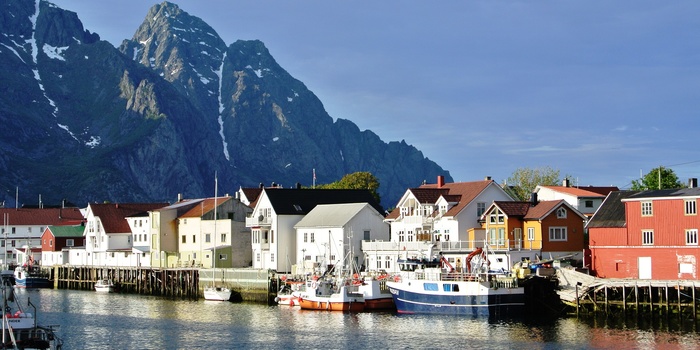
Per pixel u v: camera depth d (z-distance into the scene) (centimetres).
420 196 12625
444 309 9938
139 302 12950
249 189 17500
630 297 9312
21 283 17250
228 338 8844
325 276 11394
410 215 12750
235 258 14925
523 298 9744
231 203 15550
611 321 9081
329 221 13375
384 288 10800
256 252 14388
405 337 8575
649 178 14975
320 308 10912
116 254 17238
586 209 13488
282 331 9194
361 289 10769
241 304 12212
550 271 9888
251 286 12638
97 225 17762
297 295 11369
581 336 8288
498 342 8144
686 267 9681
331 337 8712
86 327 9812
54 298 13950
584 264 10788
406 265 10825
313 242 13612
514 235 11250
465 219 12050
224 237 15038
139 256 16650
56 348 7244
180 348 8338
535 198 11600
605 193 14662
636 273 10106
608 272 10350
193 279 13812
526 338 8294
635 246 10119
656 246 9944
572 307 9675
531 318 9550
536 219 11081
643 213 10088
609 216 10600
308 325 9575
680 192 9956
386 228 13462
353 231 13138
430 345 8106
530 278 9875
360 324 9519
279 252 13962
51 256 19175
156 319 10481
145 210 18225
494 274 9956
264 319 10200
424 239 12362
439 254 11231
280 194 14375
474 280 9812
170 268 14500
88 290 16275
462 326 9150
